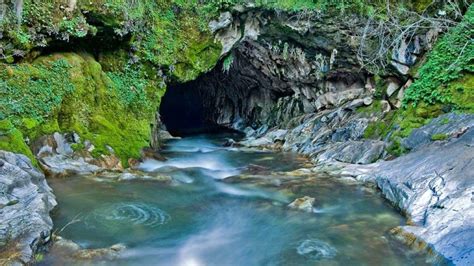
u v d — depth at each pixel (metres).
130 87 11.35
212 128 23.06
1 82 7.69
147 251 5.40
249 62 17.61
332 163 10.84
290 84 17.34
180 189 8.23
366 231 6.28
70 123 8.83
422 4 11.77
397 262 5.24
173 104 28.28
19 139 7.32
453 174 6.61
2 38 7.92
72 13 9.20
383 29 12.29
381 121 12.05
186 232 6.13
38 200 5.76
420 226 6.06
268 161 12.29
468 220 5.40
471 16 10.57
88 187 7.64
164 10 12.11
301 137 14.54
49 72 8.68
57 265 4.75
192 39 12.60
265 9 12.89
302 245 5.80
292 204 7.46
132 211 6.67
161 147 14.35
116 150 9.50
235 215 6.97
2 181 5.65
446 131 8.91
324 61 14.74
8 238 4.72
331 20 12.80
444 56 10.56
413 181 7.29
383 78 13.25
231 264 5.23
